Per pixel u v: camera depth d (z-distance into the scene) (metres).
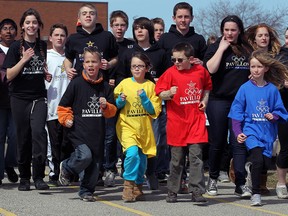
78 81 7.97
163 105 9.20
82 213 7.05
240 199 8.26
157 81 8.00
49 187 9.06
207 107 8.55
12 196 8.23
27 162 8.75
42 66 8.65
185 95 7.84
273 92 8.03
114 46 9.16
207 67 8.40
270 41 8.91
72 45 9.04
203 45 9.44
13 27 9.72
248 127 7.95
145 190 9.00
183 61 7.86
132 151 7.88
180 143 7.82
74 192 8.62
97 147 7.90
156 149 8.56
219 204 7.82
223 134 8.48
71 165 7.83
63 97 7.96
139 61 8.19
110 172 9.30
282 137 8.42
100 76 8.05
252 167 7.77
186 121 7.81
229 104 8.48
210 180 8.62
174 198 7.92
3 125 9.09
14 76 8.46
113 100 8.05
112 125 9.29
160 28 11.16
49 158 9.44
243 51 8.45
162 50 9.35
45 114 8.63
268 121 7.95
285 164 8.41
